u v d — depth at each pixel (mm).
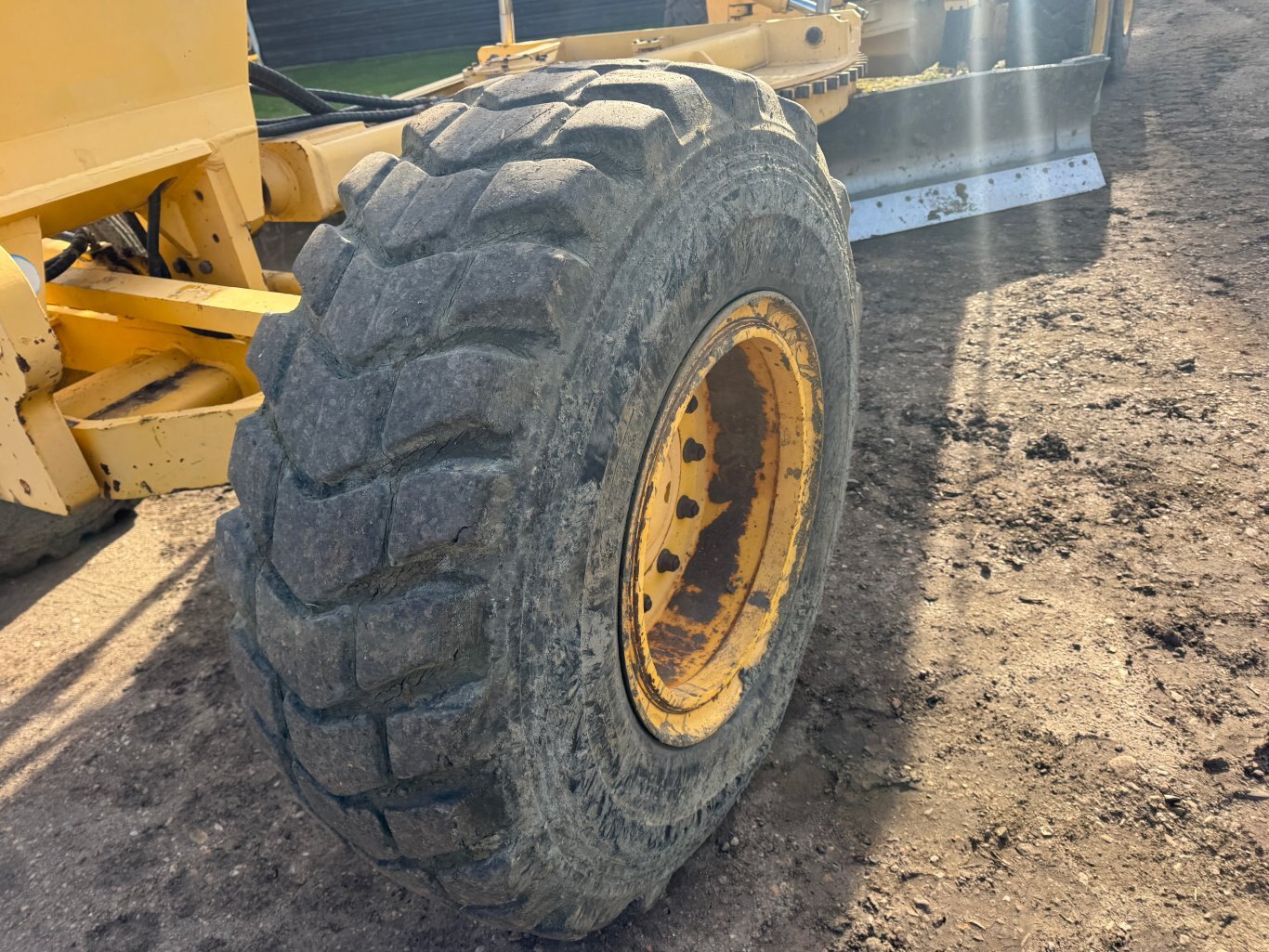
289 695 1252
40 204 1635
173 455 1725
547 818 1303
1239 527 2625
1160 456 2951
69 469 1665
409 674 1170
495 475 1111
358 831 1299
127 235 2289
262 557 1244
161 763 2334
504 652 1179
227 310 1850
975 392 3443
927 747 2100
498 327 1170
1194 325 3619
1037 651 2316
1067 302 3957
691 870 1885
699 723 1718
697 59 3744
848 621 2484
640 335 1286
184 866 2051
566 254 1172
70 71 1644
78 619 2891
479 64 3939
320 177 2432
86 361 2371
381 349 1165
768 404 1895
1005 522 2787
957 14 6074
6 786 2301
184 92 1893
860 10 4820
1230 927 1674
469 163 1307
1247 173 4902
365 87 10359
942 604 2508
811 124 1837
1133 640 2311
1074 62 4809
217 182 2018
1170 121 5883
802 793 2023
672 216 1341
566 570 1229
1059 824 1892
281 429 1206
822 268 1851
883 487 3014
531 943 1789
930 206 4891
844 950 1715
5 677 2672
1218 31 7836
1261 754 1976
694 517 1971
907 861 1857
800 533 2000
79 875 2051
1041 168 5008
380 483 1134
